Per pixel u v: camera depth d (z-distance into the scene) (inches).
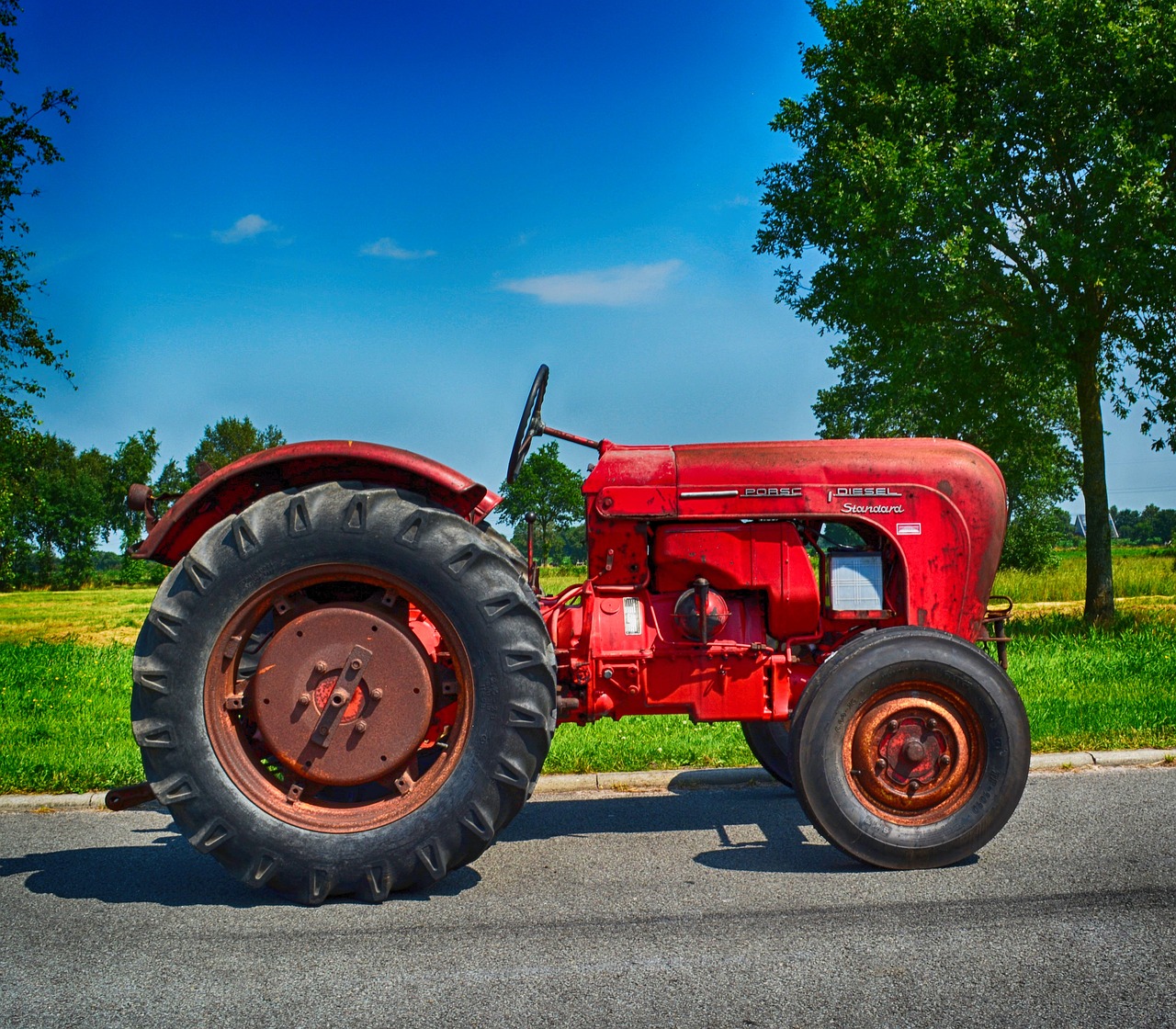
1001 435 590.6
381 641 133.8
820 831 140.0
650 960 108.3
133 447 3486.7
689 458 162.1
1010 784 139.9
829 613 162.9
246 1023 95.1
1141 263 468.1
